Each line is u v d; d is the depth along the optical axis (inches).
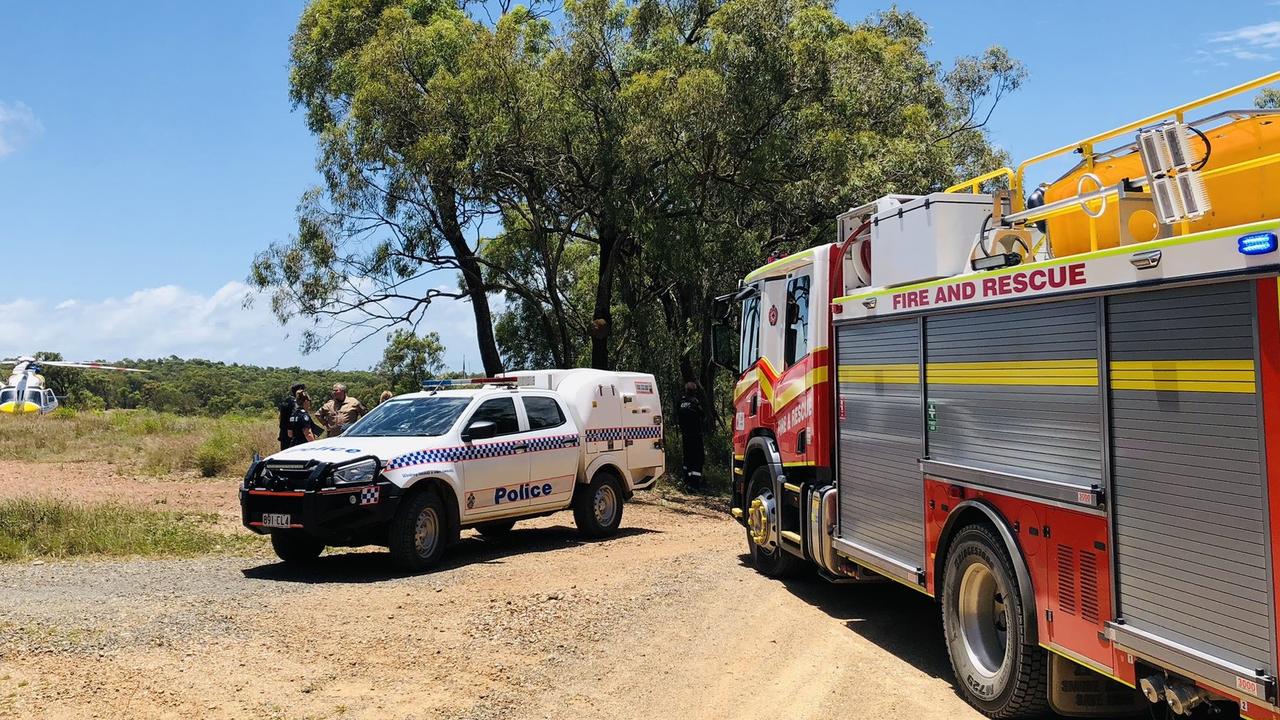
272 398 2918.3
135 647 253.8
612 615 307.9
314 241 777.6
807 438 329.4
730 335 417.7
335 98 861.8
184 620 283.6
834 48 792.3
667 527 561.9
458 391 462.3
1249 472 148.4
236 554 428.1
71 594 319.6
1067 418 192.9
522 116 725.9
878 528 277.3
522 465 454.3
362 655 258.2
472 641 275.4
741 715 218.1
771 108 762.2
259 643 264.4
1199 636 158.1
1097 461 183.3
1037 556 201.8
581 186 802.8
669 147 747.4
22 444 942.4
